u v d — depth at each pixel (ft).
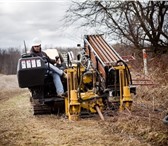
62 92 38.58
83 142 26.99
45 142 27.66
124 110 34.99
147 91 44.83
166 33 65.46
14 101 54.70
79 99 35.86
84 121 34.32
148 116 31.30
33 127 33.14
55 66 40.40
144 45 65.87
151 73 51.90
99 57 37.19
